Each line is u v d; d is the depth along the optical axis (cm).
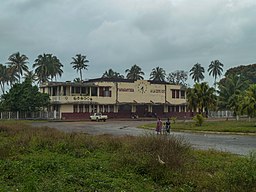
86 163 1271
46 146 1734
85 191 876
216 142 2511
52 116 6681
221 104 6812
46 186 884
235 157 1527
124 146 1658
